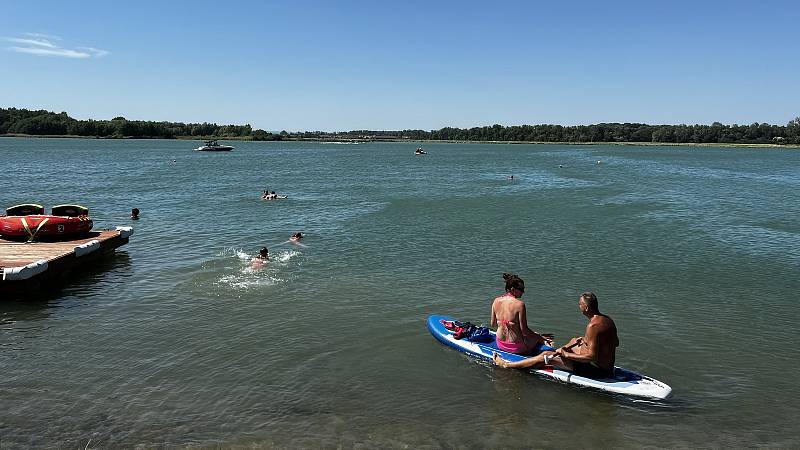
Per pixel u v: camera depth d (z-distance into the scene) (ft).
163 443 28.07
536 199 139.64
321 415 31.14
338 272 61.93
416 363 38.17
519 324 38.19
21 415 30.53
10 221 65.57
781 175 244.01
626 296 54.08
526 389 34.58
